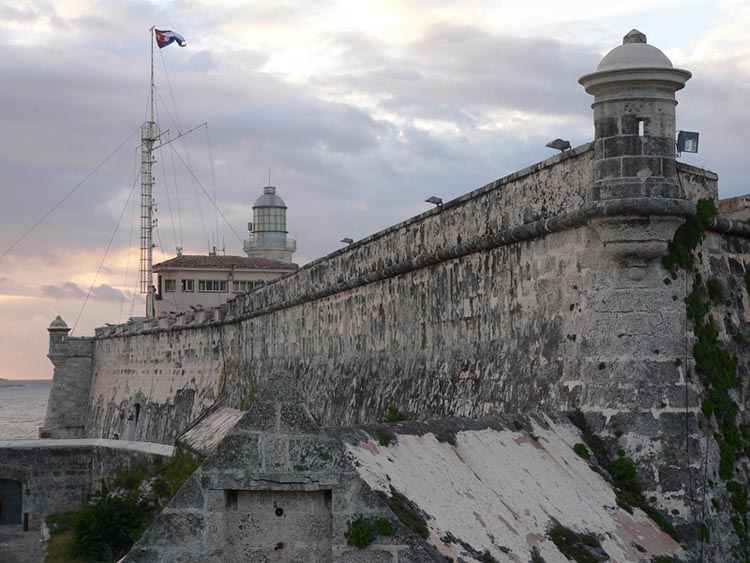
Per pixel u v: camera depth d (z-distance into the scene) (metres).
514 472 15.89
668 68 18.64
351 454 13.59
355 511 11.64
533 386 20.72
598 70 18.91
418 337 27.41
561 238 20.58
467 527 13.37
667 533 17.33
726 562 17.94
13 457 45.97
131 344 68.50
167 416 57.75
